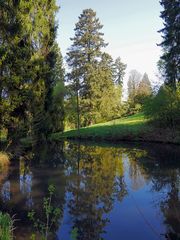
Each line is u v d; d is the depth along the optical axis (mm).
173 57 36938
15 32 20172
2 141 22797
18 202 12383
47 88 29188
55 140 41406
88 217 10953
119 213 11383
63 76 48812
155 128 38312
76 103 48469
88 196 13422
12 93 19453
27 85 21375
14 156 22625
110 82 61656
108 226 10219
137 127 42094
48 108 30688
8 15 19844
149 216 11156
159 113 36906
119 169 19484
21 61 19844
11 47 19703
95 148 31609
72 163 21781
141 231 9859
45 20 27875
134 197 13359
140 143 36312
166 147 31375
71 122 57688
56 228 9938
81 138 43719
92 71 58469
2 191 14016
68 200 12812
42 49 27891
